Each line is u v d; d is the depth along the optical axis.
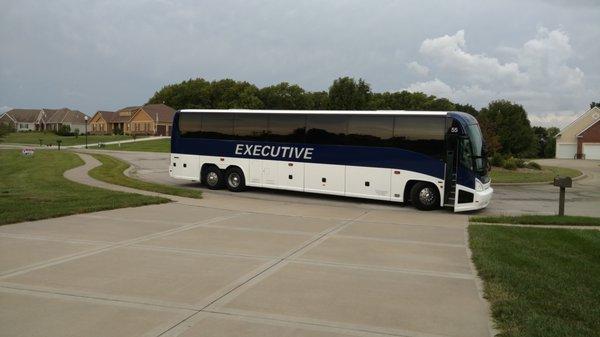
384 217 14.10
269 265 7.96
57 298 6.07
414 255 8.98
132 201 14.79
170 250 8.88
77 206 13.48
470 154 15.83
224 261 8.15
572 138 80.38
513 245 9.70
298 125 18.72
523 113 56.09
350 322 5.48
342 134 17.88
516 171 35.16
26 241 9.34
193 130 21.06
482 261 8.14
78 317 5.44
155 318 5.45
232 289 6.59
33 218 11.63
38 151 51.84
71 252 8.52
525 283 6.83
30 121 143.25
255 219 12.86
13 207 12.91
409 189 16.98
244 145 19.86
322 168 18.23
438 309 5.97
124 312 5.62
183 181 23.77
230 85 134.38
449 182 16.27
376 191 17.30
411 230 11.84
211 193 19.39
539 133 107.00
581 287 6.77
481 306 6.10
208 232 10.77
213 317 5.52
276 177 19.22
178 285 6.72
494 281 6.98
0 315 5.47
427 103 101.19
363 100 42.75
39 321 5.30
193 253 8.69
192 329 5.15
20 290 6.36
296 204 16.73
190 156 21.17
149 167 32.50
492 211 16.81
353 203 17.81
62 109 139.62
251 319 5.49
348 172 17.75
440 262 8.46
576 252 9.38
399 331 5.25
